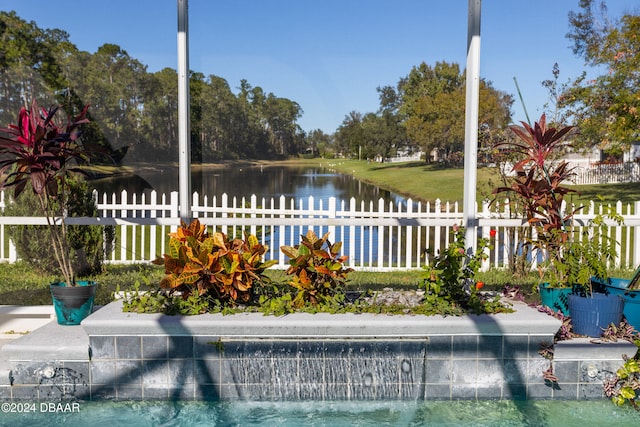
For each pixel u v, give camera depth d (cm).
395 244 1330
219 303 425
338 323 394
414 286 734
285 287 454
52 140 443
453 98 3472
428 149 3769
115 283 799
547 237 503
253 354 398
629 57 1980
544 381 408
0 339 475
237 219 488
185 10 461
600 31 2050
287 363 398
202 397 399
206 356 397
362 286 723
